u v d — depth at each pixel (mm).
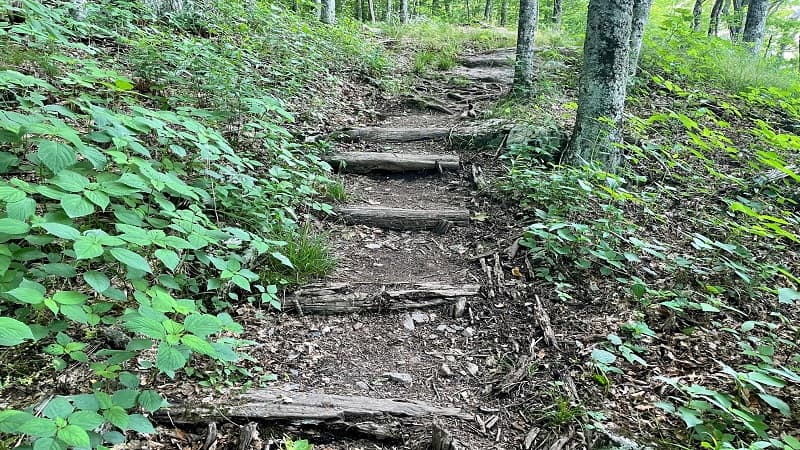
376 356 3182
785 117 7148
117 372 2486
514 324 3438
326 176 5125
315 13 12875
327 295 3562
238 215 3830
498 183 5133
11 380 2426
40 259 2848
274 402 2621
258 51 7137
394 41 11609
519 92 7406
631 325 3178
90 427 1699
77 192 2512
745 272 3764
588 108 4988
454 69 9711
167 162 3557
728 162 5840
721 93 7828
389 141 6293
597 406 2734
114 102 4371
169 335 1952
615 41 4781
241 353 2887
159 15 7270
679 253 4102
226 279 3227
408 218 4668
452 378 3025
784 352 3094
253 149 4879
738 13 13516
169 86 5168
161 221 2941
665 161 5301
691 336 3201
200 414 2479
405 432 2590
